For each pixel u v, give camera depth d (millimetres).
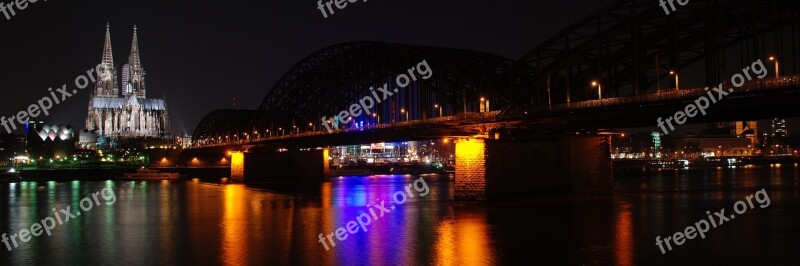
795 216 70188
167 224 70312
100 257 51250
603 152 92250
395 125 103750
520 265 45844
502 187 83312
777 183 139250
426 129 95375
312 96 155500
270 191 126938
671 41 68125
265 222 70750
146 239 59531
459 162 84438
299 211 82875
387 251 51562
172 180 192125
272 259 49125
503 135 84312
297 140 145500
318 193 117875
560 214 72062
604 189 92000
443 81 101312
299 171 170375
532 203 82812
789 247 51125
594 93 80938
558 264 46094
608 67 74938
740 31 64750
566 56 76750
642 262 46344
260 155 170375
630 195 99875
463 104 95000
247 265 47188
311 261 48219
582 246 52500
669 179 165250
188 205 94688
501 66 95812
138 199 108562
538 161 86250
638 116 69688
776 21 58406
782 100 56594
